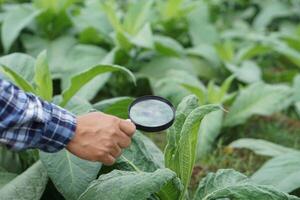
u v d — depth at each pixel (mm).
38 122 1409
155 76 3326
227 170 1891
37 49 3445
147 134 3035
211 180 1854
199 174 2629
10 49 3562
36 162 2025
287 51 3699
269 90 3080
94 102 3367
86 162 1883
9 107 1349
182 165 1770
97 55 3316
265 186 1703
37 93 2098
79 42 3561
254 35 4098
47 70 2074
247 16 5008
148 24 3350
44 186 1883
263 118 3336
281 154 2379
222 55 3643
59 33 3641
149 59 3471
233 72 3449
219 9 4879
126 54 3338
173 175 1627
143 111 1676
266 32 4668
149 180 1601
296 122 3316
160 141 2973
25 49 3562
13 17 3395
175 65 3379
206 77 3633
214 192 1737
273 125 3252
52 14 3541
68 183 1833
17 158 2232
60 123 1459
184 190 1804
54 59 3320
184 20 4008
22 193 1845
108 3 3316
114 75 3391
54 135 1454
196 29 3955
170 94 2955
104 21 3570
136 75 3324
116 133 1520
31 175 1914
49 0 3494
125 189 1608
